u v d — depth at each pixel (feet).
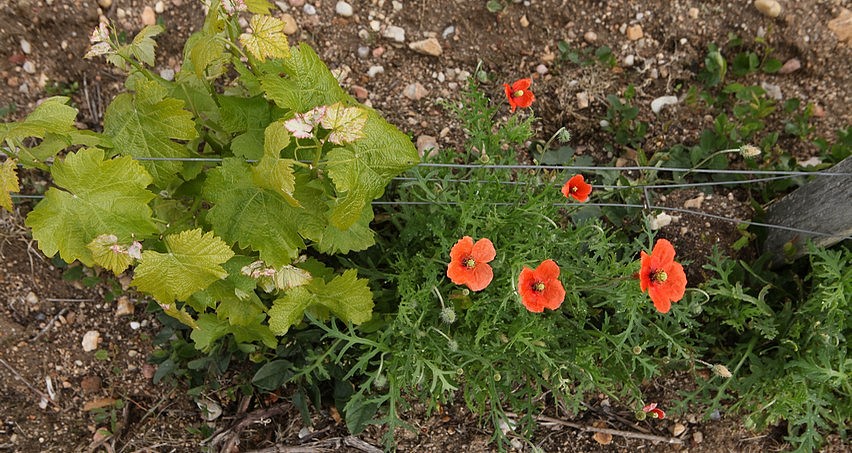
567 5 3.10
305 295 2.19
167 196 2.31
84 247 1.91
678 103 3.10
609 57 3.10
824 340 2.43
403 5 3.06
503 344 2.31
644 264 1.99
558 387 2.46
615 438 2.86
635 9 3.11
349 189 1.86
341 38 3.01
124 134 2.05
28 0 2.76
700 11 3.12
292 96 1.94
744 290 2.66
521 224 2.33
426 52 3.02
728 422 2.87
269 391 2.73
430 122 2.98
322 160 2.03
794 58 3.14
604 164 3.06
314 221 2.02
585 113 3.09
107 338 2.75
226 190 1.95
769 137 3.04
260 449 2.68
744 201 2.99
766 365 2.67
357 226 2.19
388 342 2.41
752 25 3.12
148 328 2.76
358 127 1.72
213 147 2.35
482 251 2.05
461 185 2.59
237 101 2.09
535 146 3.01
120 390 2.73
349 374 2.25
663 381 2.86
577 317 2.40
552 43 3.11
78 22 2.82
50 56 2.82
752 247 2.90
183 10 2.91
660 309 2.01
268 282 2.14
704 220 2.89
